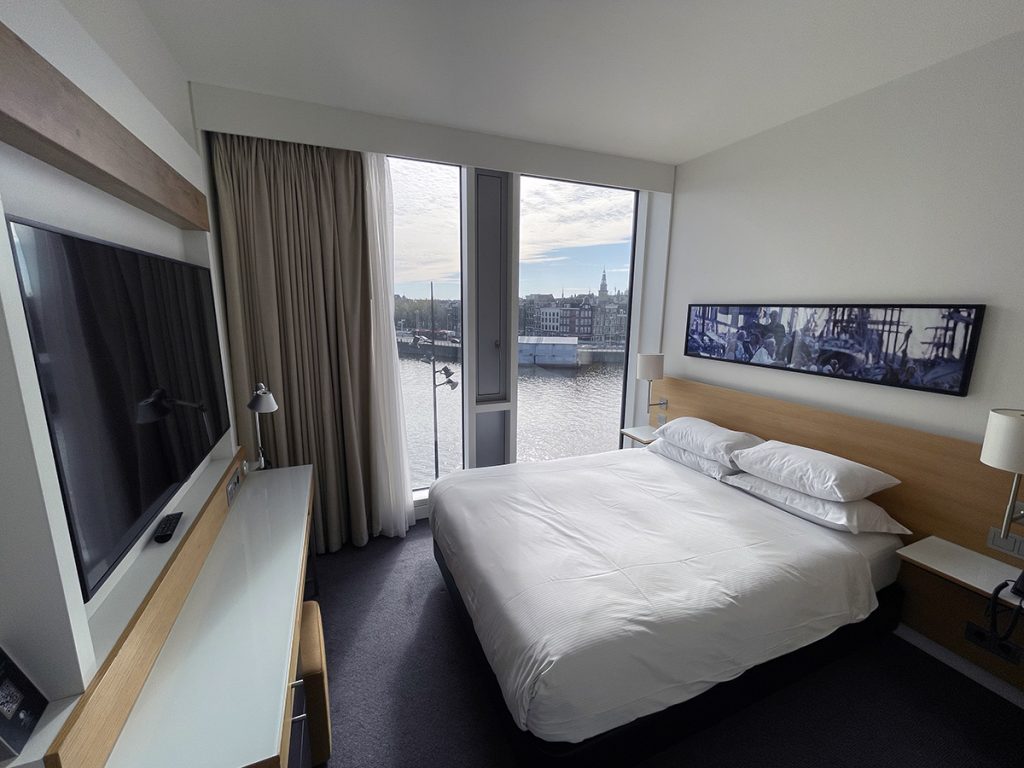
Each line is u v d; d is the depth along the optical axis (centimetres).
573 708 123
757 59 193
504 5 157
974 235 184
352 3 157
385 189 267
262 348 251
